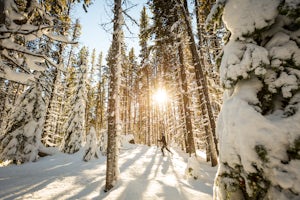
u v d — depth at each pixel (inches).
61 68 181.8
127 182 231.5
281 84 97.8
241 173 100.3
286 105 97.3
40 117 457.1
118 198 188.1
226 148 107.9
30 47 258.7
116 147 250.5
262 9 108.1
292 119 88.0
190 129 439.8
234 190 101.2
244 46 115.5
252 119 96.6
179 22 422.9
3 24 157.8
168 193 201.3
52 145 587.5
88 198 195.8
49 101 550.0
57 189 222.2
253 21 110.9
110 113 268.4
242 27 114.6
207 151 435.2
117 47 289.1
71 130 554.9
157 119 1092.5
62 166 364.2
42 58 173.6
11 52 179.9
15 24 171.6
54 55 418.3
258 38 114.9
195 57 405.7
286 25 108.0
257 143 92.0
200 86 405.4
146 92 1110.4
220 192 109.0
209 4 360.2
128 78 1139.9
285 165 84.2
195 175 272.8
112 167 235.3
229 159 105.4
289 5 99.7
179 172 318.0
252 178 93.7
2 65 158.2
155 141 1214.9
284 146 86.7
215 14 137.4
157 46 521.3
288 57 98.6
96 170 315.6
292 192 80.5
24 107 441.7
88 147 429.4
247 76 107.3
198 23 463.8
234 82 115.5
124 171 305.1
